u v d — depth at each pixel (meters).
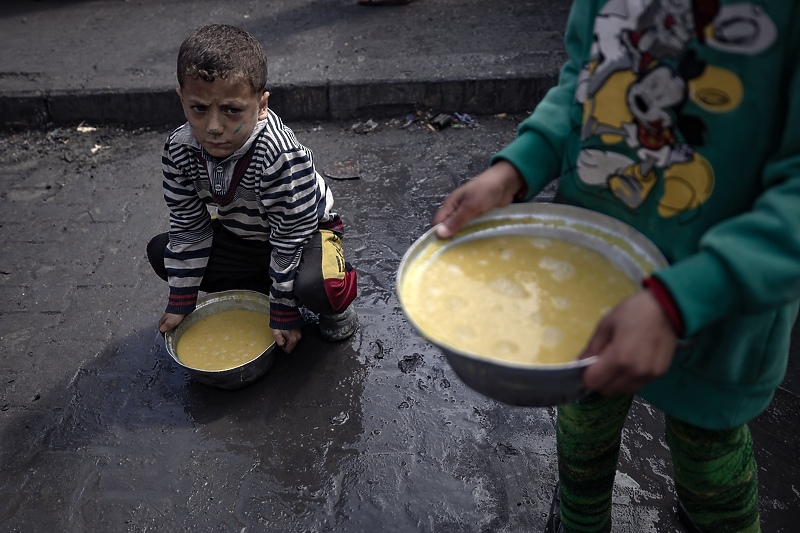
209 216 2.57
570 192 1.37
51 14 5.15
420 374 2.57
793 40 0.98
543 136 1.38
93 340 2.78
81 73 4.27
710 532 1.57
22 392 2.56
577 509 1.73
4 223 3.47
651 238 1.24
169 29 4.81
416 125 4.10
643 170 1.19
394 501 2.15
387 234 3.29
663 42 1.09
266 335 2.65
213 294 2.75
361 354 2.67
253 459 2.30
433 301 1.19
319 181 2.59
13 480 2.26
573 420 1.54
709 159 1.09
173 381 2.59
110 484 2.24
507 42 4.38
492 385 1.05
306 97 4.09
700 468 1.42
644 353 0.96
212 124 2.11
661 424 2.37
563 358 1.08
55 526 2.12
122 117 4.18
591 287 1.21
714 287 0.96
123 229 3.40
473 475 2.21
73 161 3.94
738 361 1.23
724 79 1.04
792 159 0.99
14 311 2.93
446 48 4.36
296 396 2.51
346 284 2.54
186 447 2.35
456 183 3.62
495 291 1.21
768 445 2.28
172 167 2.33
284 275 2.43
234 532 2.09
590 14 1.27
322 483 2.21
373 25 4.73
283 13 4.98
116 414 2.48
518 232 1.34
